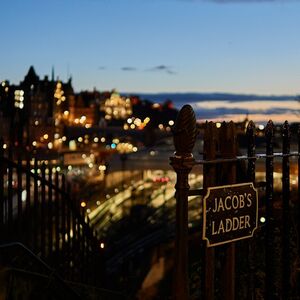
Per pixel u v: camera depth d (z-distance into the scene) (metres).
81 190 50.34
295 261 5.34
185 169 3.16
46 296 5.20
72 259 7.95
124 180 61.34
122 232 48.75
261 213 5.60
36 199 6.65
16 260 5.02
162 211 51.94
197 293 7.52
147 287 30.92
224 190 3.41
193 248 15.60
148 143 63.06
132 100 164.88
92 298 6.96
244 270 4.20
